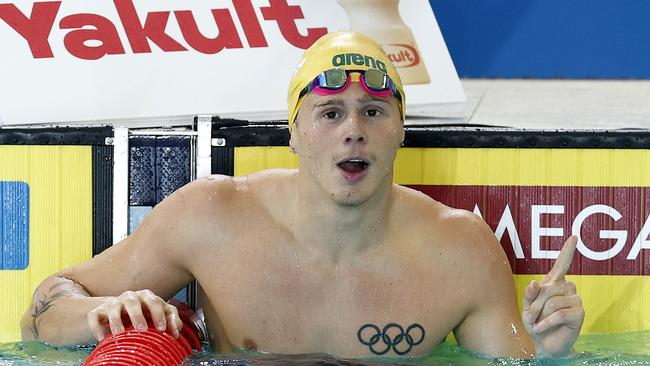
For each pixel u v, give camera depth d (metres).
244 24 11.29
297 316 8.23
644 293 10.05
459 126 11.29
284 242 8.30
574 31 14.66
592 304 10.05
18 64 10.85
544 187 10.02
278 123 10.62
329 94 7.71
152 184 9.99
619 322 10.05
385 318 8.23
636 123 13.19
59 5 10.89
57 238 9.96
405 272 8.28
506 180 10.02
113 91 11.06
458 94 12.27
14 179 9.90
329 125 7.75
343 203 7.77
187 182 10.00
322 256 8.22
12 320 9.95
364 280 8.24
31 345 8.55
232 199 8.55
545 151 9.99
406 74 12.15
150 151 9.97
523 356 8.29
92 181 9.96
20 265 9.95
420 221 8.47
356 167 7.79
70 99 10.98
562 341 8.08
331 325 8.22
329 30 11.53
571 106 14.12
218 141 9.97
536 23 14.62
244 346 8.32
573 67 14.73
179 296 9.76
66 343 8.30
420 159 10.02
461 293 8.33
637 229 10.02
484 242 8.52
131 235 8.91
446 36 14.64
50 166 9.92
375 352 8.24
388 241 8.30
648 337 9.71
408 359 8.25
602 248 10.04
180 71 11.20
